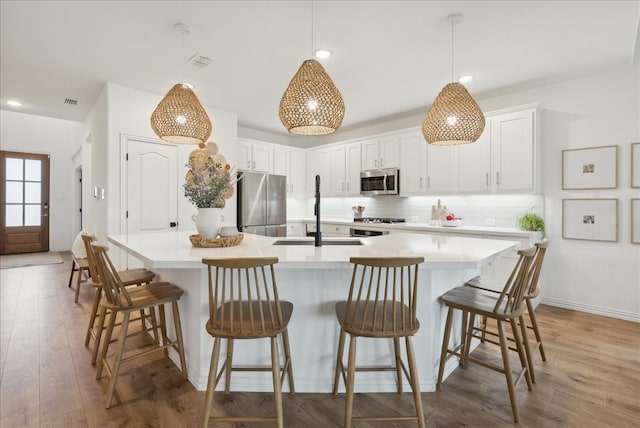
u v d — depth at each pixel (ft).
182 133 7.84
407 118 16.37
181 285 7.18
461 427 5.41
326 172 18.92
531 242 11.03
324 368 6.53
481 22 8.04
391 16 7.78
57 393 6.27
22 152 22.99
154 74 11.23
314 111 6.30
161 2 7.31
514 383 5.82
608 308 10.81
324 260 5.49
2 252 22.24
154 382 6.72
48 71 11.00
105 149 12.28
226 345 6.45
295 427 5.42
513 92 12.67
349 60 10.09
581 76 11.21
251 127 18.78
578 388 6.53
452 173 13.53
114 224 12.13
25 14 7.75
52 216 24.20
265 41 8.96
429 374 6.49
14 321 10.05
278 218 17.53
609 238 10.74
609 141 10.72
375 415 5.74
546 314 10.96
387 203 17.28
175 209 13.75
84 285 14.32
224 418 5.00
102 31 8.51
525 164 11.62
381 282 6.52
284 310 5.79
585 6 7.39
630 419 5.59
